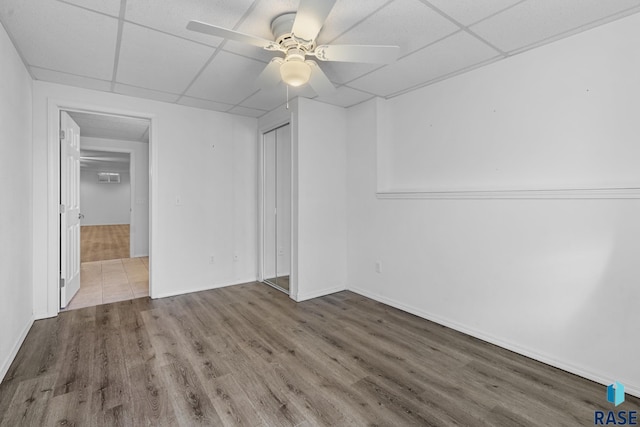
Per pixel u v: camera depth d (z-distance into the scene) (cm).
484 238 249
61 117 307
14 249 223
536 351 221
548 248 215
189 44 219
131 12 182
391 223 325
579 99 206
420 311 298
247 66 254
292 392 183
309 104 342
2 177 198
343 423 159
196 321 285
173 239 357
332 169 364
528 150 230
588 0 171
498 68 246
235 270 403
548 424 159
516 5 176
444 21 192
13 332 218
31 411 165
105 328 268
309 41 181
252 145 413
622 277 186
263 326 275
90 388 185
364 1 172
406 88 306
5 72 202
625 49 188
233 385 189
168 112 349
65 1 171
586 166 204
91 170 1208
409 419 162
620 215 186
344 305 329
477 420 161
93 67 255
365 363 215
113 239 827
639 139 184
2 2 171
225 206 393
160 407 169
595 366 195
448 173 282
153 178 342
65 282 314
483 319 251
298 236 340
